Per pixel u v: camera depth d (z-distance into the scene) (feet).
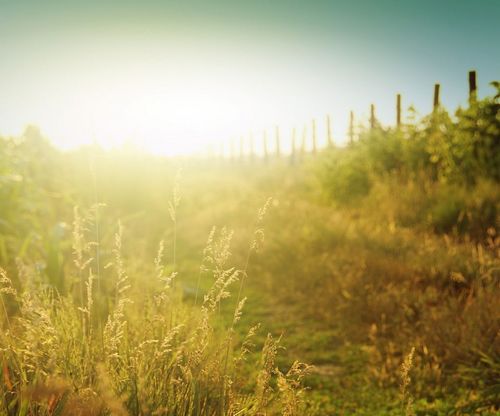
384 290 16.70
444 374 11.65
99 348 6.68
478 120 30.73
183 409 6.01
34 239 15.83
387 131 42.47
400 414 10.39
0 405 5.51
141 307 11.20
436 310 14.19
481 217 22.30
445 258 17.66
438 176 33.04
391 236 22.16
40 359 6.00
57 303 8.25
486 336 12.45
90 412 5.26
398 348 13.28
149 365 6.69
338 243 22.36
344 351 13.83
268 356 6.86
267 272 21.27
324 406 10.81
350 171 38.96
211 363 6.87
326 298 17.21
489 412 10.06
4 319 7.99
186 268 23.22
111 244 16.92
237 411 6.85
